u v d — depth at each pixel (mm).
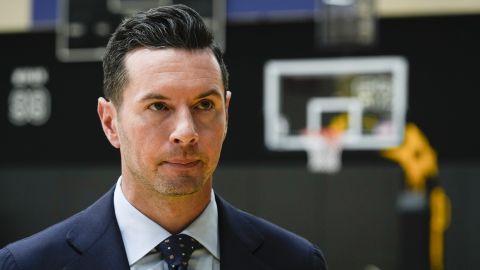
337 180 9320
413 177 9109
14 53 9938
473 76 8852
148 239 2033
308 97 9320
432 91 8977
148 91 1906
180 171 1921
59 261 2000
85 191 9906
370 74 9148
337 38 9180
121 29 2023
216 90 1947
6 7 9969
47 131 9883
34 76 9898
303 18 9258
